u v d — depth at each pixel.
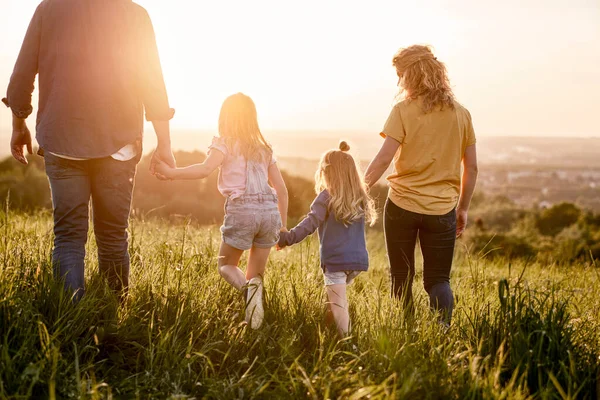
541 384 2.67
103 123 3.18
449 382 2.68
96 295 3.25
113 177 3.28
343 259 3.63
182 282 3.72
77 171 3.24
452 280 5.58
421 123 3.79
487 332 3.20
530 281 5.78
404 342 3.04
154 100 3.35
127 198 3.37
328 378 2.67
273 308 3.52
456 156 3.86
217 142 3.67
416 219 3.88
